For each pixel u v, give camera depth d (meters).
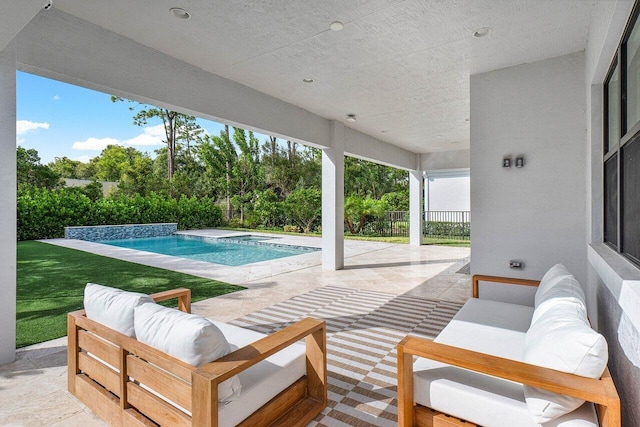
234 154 21.03
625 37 2.24
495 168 4.30
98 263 7.57
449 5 2.93
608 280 2.07
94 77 3.30
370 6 2.96
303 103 5.78
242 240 13.90
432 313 4.24
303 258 8.76
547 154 3.98
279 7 2.97
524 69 4.12
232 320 3.96
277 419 1.93
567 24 3.22
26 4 1.87
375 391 2.43
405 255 9.24
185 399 1.59
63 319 3.85
